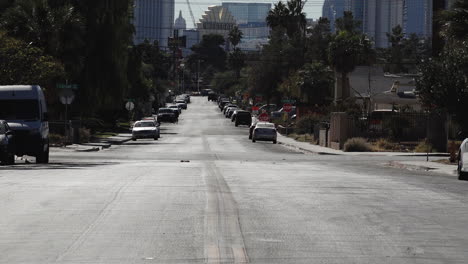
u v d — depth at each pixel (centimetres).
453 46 5184
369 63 11425
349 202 2152
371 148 6694
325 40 16462
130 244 1426
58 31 7038
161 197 2191
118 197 2178
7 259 1290
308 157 5531
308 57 16150
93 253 1339
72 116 8100
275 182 2783
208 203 2055
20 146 3947
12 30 6888
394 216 1872
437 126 6481
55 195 2212
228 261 1271
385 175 3378
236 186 2594
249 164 4191
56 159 4762
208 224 1675
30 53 5969
